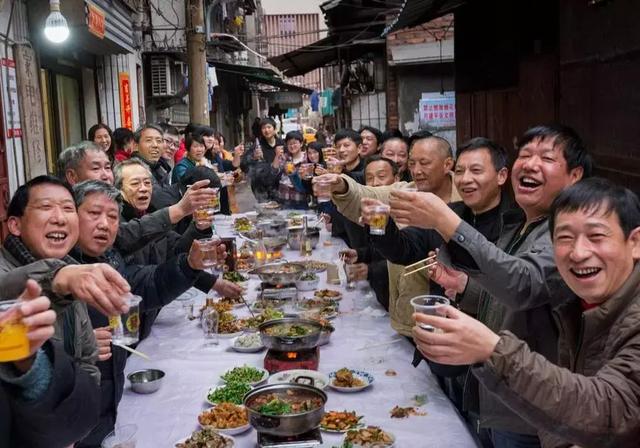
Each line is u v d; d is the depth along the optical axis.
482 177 2.96
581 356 1.71
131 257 3.71
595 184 1.69
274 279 4.18
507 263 2.06
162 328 3.75
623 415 1.44
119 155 6.78
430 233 3.40
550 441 1.76
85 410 1.64
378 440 2.29
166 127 7.87
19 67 5.71
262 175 8.82
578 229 1.65
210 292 4.49
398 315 3.46
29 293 1.43
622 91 4.00
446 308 1.56
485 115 8.12
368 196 3.60
